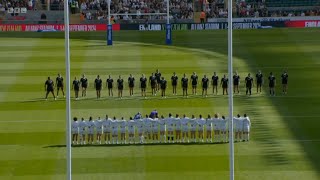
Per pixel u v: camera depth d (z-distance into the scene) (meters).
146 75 143.25
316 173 93.06
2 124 114.81
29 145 104.88
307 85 137.50
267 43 174.12
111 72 146.00
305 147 102.38
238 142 104.75
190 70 147.12
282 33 187.75
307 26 197.62
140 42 176.88
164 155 100.00
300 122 113.88
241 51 165.62
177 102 126.25
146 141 105.31
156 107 123.19
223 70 146.88
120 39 181.12
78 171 94.75
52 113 120.75
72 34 190.38
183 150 101.94
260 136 107.19
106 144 104.50
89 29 196.38
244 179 91.62
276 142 104.50
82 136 105.06
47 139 107.38
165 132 105.31
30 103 126.81
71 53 163.50
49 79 129.50
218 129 105.19
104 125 105.06
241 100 127.19
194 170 94.62
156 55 161.00
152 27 195.88
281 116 117.12
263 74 145.38
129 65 151.62
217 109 121.19
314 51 164.00
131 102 126.75
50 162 98.12
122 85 130.00
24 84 139.00
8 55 162.00
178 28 195.12
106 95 131.88
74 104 126.06
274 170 94.19
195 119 105.31
